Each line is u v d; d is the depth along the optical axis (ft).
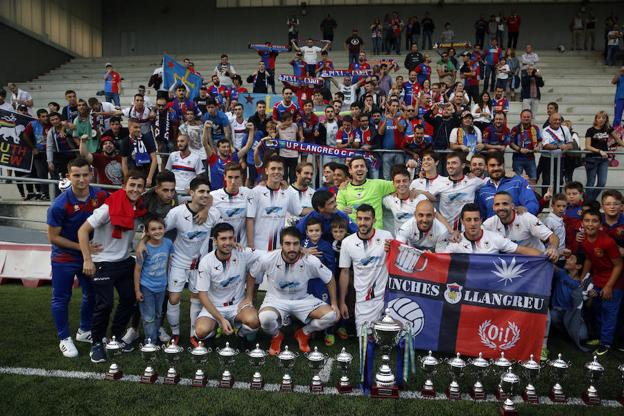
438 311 17.88
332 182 23.17
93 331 17.01
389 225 24.57
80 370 16.25
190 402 14.25
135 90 61.62
